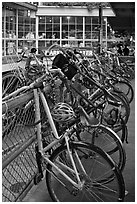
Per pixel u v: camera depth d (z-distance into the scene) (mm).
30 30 13414
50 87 2768
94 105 3297
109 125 3553
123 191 2408
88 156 2467
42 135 2582
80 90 3391
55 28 14336
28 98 2447
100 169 3094
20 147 2500
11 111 2432
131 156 3830
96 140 3426
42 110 2646
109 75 5328
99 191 2809
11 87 3982
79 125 2588
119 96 4527
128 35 18859
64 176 2416
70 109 2443
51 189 2639
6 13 11672
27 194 2811
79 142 2436
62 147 2447
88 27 14391
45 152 2523
